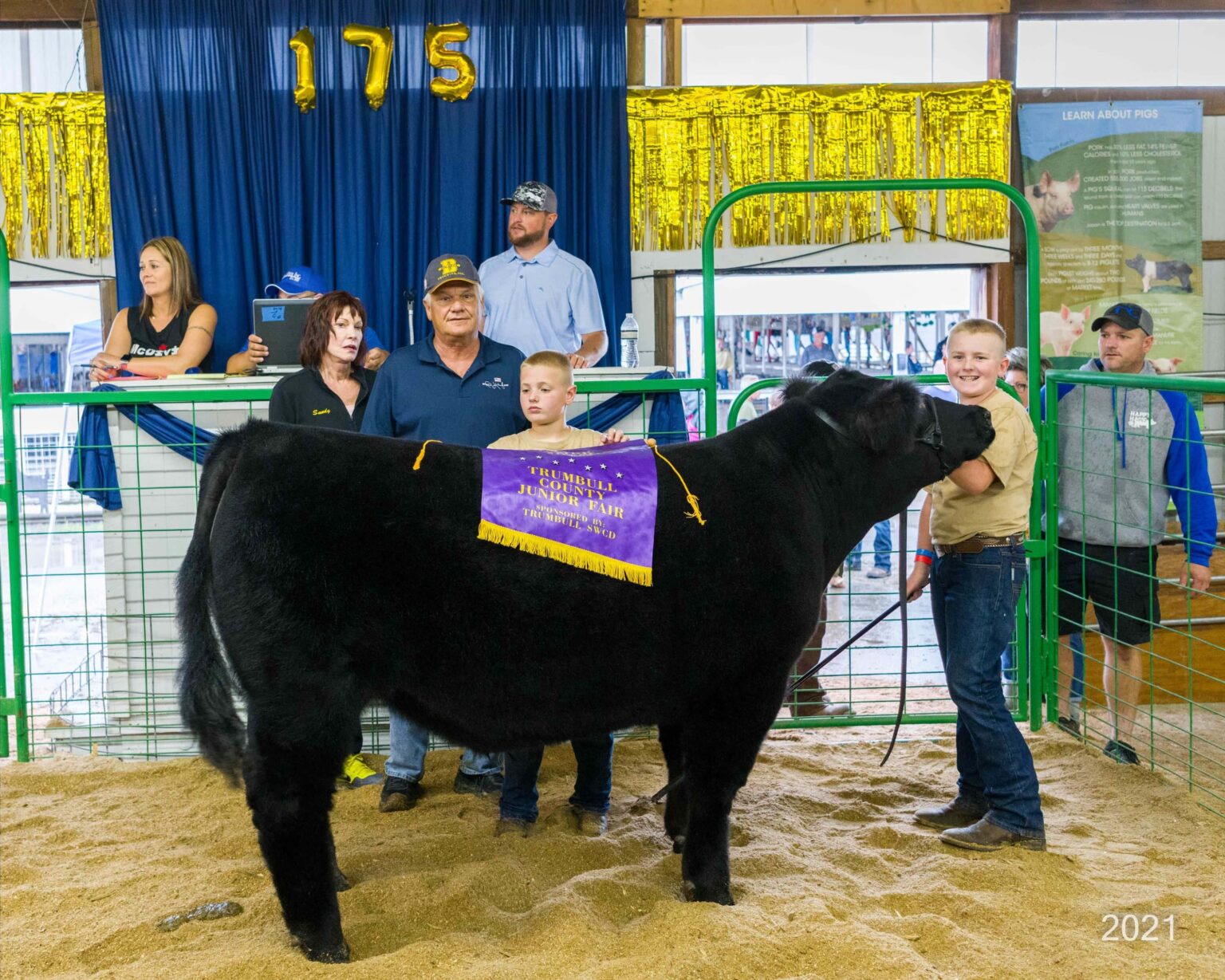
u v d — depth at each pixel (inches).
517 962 99.7
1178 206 276.7
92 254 258.7
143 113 249.4
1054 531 178.5
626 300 267.1
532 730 104.0
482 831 137.8
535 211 227.9
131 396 166.1
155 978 97.6
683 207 268.7
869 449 117.1
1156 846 133.0
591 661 102.0
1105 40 278.8
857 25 276.7
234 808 148.3
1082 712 193.6
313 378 160.2
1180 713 216.2
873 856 127.6
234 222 253.6
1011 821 130.0
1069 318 278.4
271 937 107.0
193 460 175.2
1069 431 179.3
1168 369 279.6
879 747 174.4
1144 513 172.2
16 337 378.9
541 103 257.8
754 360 357.4
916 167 270.5
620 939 104.7
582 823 138.4
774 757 167.6
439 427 146.2
